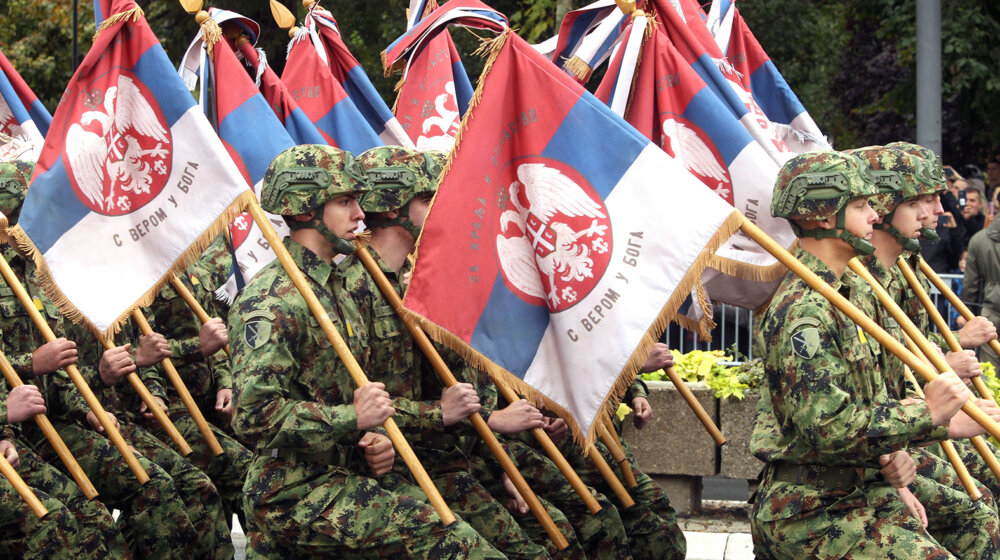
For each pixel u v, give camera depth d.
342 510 11.52
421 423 12.38
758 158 15.19
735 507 20.81
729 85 16.28
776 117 18.48
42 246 14.34
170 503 14.64
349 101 18.25
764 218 15.26
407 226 13.22
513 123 12.89
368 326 12.75
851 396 11.41
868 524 11.48
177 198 14.41
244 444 17.58
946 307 24.52
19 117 17.81
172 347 16.81
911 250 14.13
